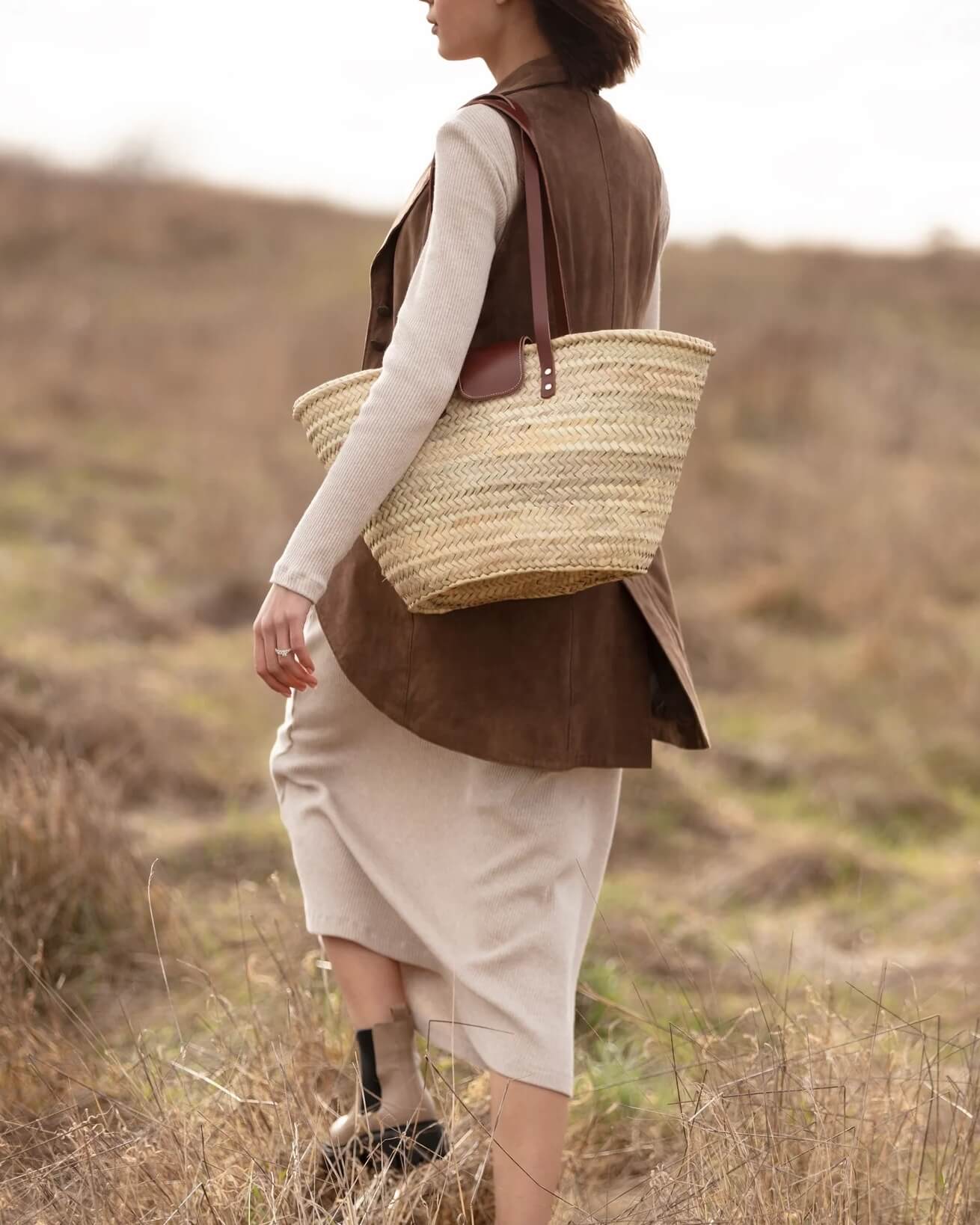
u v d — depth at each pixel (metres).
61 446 16.12
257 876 6.11
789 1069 3.43
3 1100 3.71
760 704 10.26
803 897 6.85
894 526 14.36
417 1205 3.15
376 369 3.02
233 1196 3.15
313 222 33.66
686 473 15.93
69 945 5.04
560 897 3.13
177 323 24.00
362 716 3.27
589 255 3.01
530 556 2.75
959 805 8.59
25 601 10.44
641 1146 3.68
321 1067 3.78
